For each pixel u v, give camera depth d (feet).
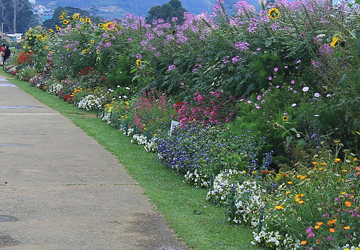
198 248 16.38
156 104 38.65
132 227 18.19
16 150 30.68
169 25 44.57
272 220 16.88
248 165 23.99
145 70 46.01
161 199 21.80
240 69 30.94
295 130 23.93
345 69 22.85
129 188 23.43
